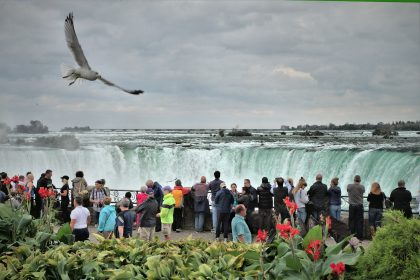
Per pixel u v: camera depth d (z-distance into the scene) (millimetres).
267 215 16672
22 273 7660
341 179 35969
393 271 6254
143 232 15336
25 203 11273
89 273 7785
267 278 6883
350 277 6680
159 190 18609
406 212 16328
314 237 7172
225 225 16828
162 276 7363
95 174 46406
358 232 16859
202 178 18656
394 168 32156
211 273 7188
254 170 42625
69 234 9688
